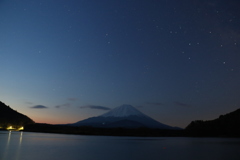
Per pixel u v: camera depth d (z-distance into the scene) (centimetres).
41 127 13262
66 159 2455
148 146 4878
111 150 3753
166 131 14425
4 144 3975
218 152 3653
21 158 2369
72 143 5069
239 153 3484
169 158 2825
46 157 2530
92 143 5372
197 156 3059
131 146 4781
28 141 4944
